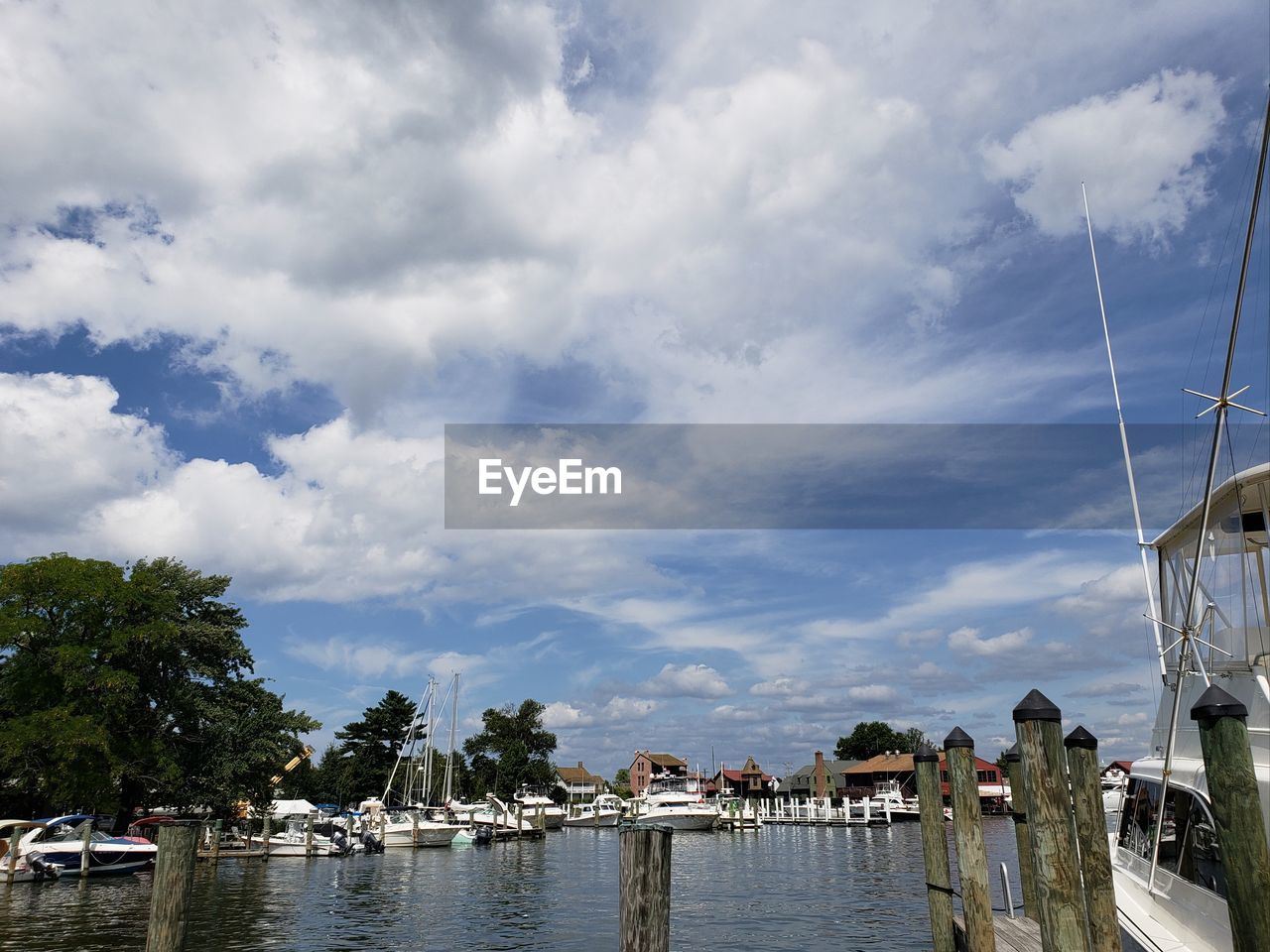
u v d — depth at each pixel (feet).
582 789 554.87
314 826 196.03
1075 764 29.32
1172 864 36.73
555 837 263.29
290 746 179.22
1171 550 42.60
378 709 338.95
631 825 19.77
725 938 76.69
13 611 142.92
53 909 91.30
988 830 261.24
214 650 171.63
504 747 395.75
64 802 139.54
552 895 110.32
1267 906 17.83
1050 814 25.02
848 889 113.19
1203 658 36.96
